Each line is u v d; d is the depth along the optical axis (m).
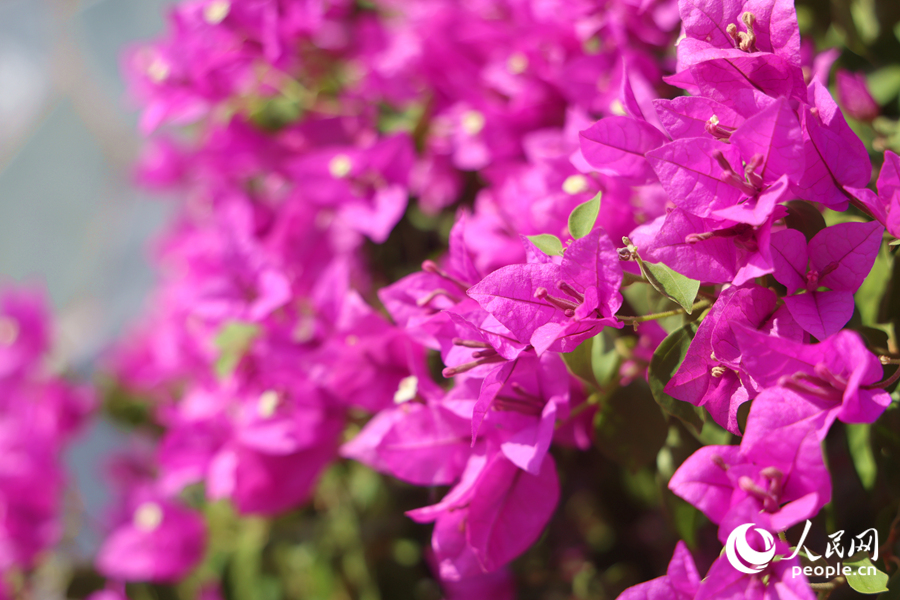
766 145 0.57
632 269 0.65
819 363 0.56
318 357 0.72
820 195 0.59
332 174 0.81
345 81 0.95
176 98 0.87
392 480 0.87
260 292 0.80
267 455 0.79
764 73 0.60
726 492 0.56
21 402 1.08
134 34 1.83
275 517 0.93
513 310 0.59
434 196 0.87
